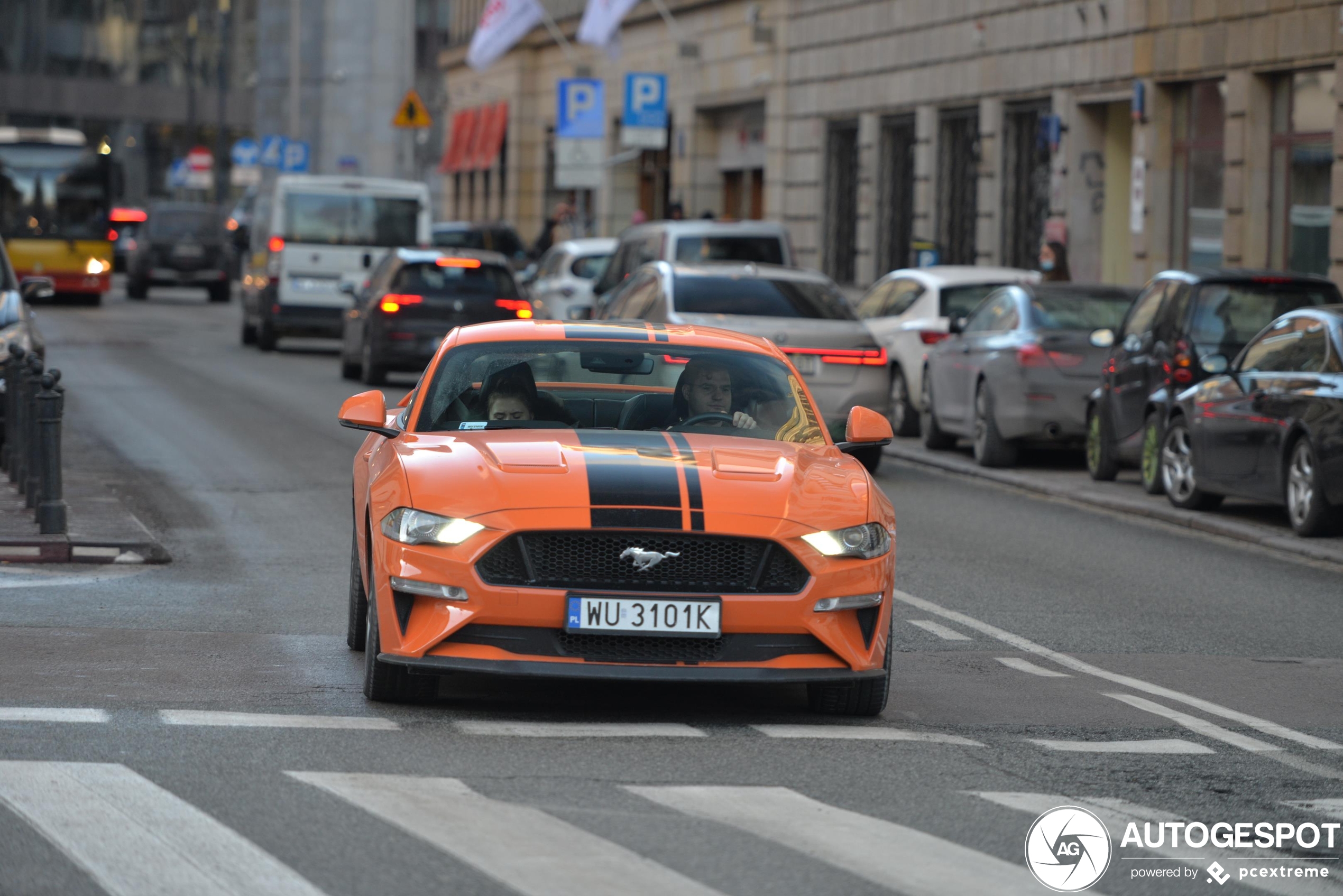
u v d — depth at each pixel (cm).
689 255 3634
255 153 10162
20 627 1433
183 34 14225
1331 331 2144
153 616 1504
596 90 5678
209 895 790
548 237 6675
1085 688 1337
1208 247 4144
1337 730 1225
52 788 960
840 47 5788
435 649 1134
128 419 3244
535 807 946
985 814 970
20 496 2131
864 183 5638
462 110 9725
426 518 1145
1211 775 1083
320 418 3347
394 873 825
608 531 1120
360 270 5072
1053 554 2030
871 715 1212
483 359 1351
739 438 1291
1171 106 4234
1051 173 4666
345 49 11650
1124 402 2623
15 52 13600
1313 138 3800
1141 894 848
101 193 7175
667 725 1166
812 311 2734
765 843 895
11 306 2669
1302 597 1784
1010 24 4819
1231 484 2264
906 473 2872
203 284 7994
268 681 1259
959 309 3334
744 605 1123
